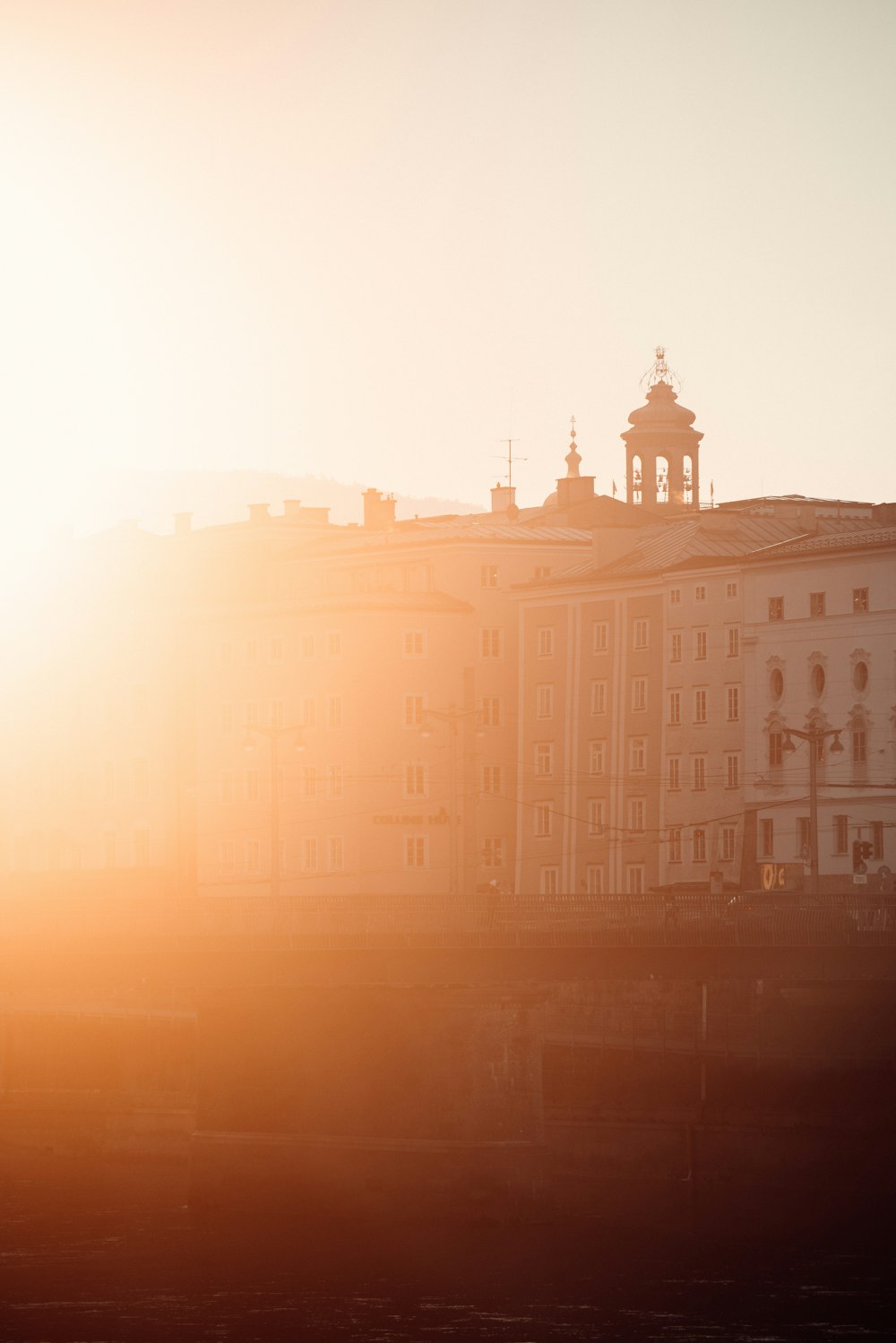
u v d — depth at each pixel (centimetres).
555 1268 17950
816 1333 15888
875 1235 19212
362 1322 16300
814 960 19850
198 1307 16762
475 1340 15812
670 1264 18025
